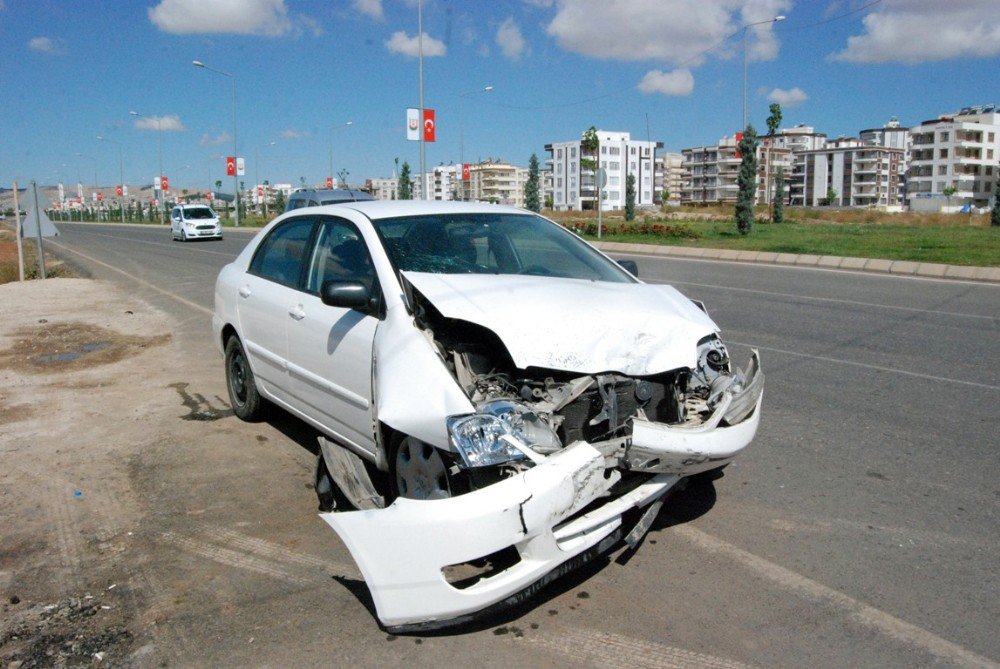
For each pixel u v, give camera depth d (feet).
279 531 13.71
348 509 14.10
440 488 11.28
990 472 15.75
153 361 28.43
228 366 20.42
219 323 20.30
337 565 12.48
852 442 17.60
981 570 11.96
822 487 15.16
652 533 13.37
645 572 12.06
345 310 14.32
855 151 511.40
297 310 15.87
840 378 23.11
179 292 50.80
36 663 10.10
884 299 38.40
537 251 15.69
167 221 288.30
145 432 19.48
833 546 12.78
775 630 10.48
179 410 21.40
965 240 73.87
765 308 36.11
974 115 456.04
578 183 515.09
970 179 429.38
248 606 11.32
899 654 9.92
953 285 43.70
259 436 18.90
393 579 9.91
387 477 14.43
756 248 68.13
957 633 10.35
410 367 11.62
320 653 10.15
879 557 12.41
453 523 9.61
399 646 10.28
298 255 17.04
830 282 45.65
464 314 11.70
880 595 11.29
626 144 520.83
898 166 524.93
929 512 13.98
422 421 11.04
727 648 10.09
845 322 32.14
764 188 498.69
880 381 22.68
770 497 14.73
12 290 54.03
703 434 11.57
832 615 10.81
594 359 11.39
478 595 9.73
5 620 11.12
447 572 11.37
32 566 12.67
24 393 23.90
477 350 12.15
